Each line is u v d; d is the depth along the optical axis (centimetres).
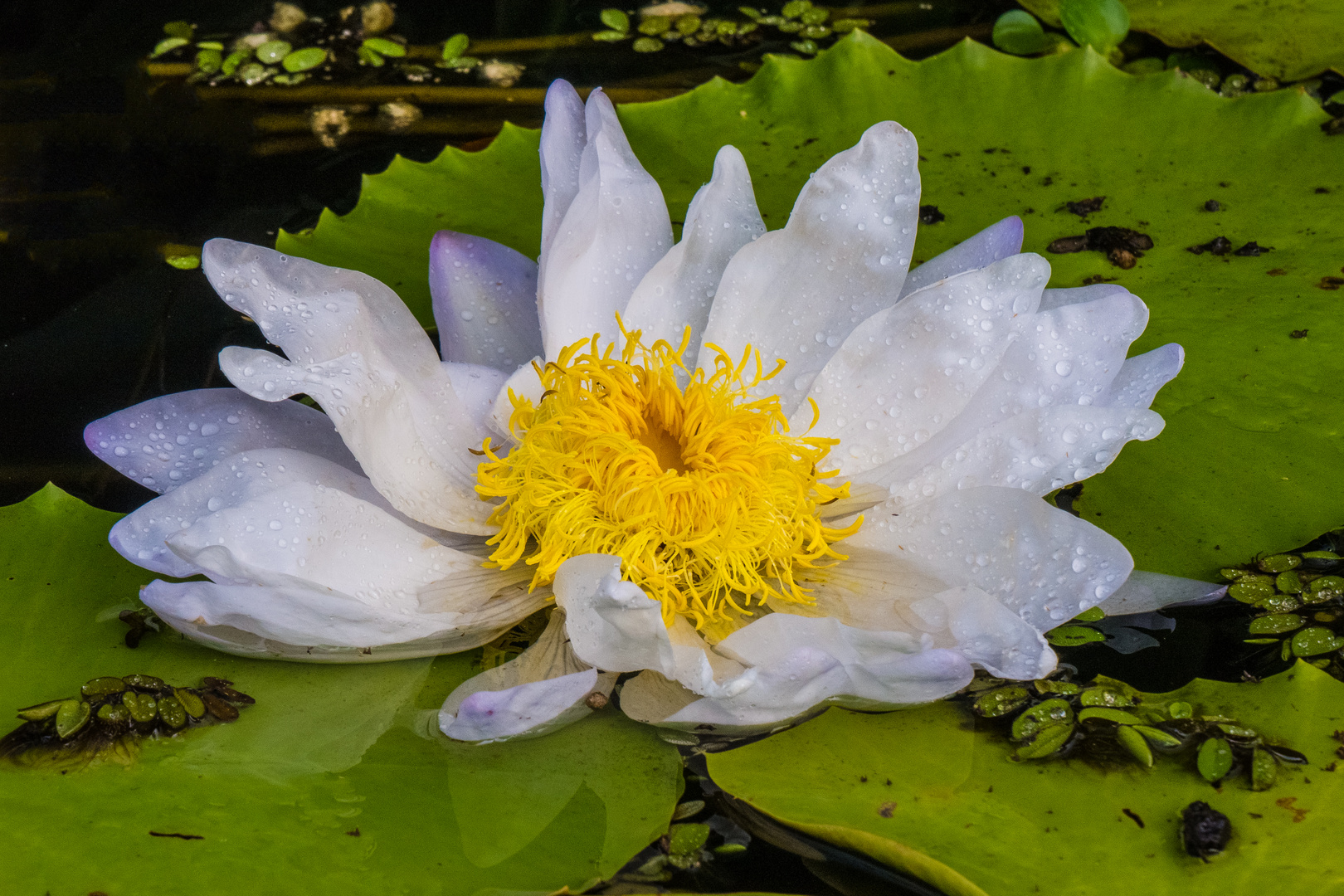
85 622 95
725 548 95
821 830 91
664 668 93
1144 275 102
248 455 94
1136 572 96
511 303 100
